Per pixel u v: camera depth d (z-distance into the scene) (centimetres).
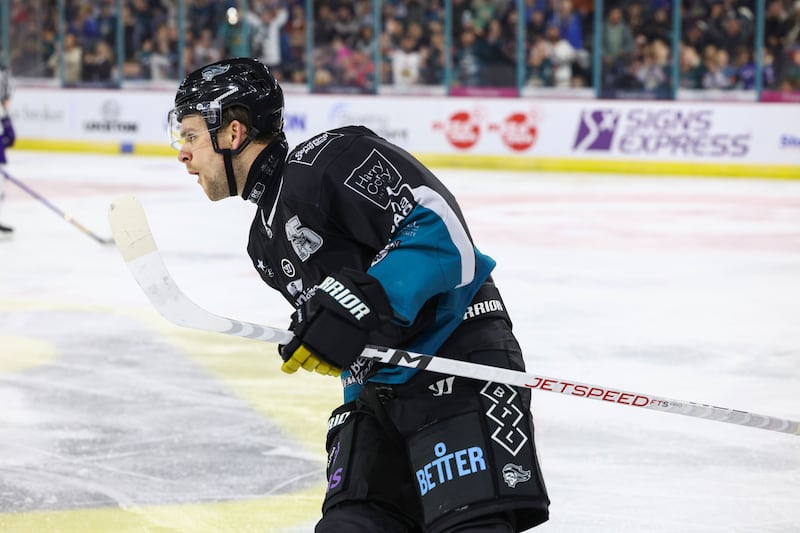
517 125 1620
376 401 255
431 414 249
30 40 1939
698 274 880
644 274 879
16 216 1227
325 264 247
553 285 836
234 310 761
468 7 1655
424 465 245
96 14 1902
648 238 1044
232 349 654
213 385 580
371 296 229
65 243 1050
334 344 229
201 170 253
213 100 246
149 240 222
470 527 236
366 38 1731
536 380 246
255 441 493
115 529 398
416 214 237
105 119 1900
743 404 546
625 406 538
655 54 1547
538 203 1280
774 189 1392
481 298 261
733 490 432
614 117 1568
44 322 728
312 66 1780
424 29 1688
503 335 259
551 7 1596
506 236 1057
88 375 602
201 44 1855
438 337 249
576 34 1587
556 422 515
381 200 238
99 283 860
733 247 998
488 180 1505
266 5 1795
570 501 421
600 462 464
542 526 396
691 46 1531
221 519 406
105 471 459
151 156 1859
